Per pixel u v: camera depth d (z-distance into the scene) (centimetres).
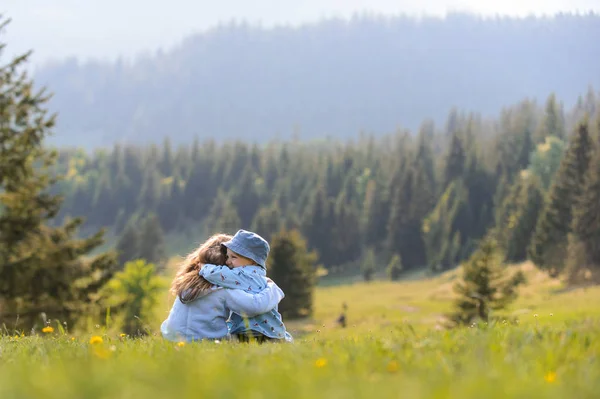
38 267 2473
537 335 465
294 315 7588
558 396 229
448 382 256
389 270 14375
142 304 6662
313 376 288
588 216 9131
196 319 663
